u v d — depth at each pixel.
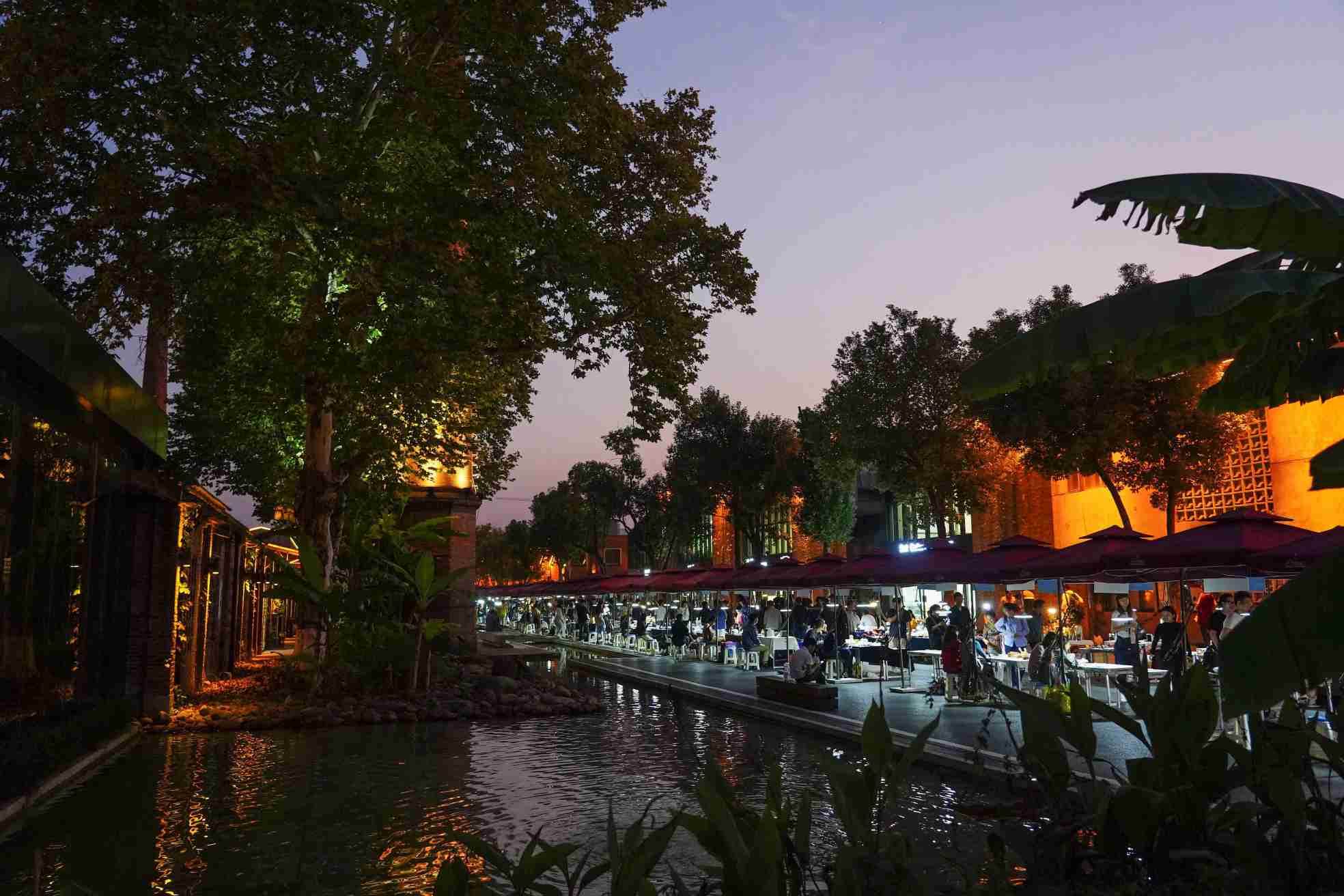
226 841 7.66
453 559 26.72
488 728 15.27
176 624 16.23
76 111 13.70
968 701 15.62
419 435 20.36
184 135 13.13
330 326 14.49
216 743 13.53
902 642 19.50
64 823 8.40
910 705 16.09
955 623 16.48
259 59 14.41
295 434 23.19
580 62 16.08
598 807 8.89
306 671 16.62
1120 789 2.86
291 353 15.00
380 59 15.01
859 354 34.88
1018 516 39.59
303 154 13.97
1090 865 3.05
